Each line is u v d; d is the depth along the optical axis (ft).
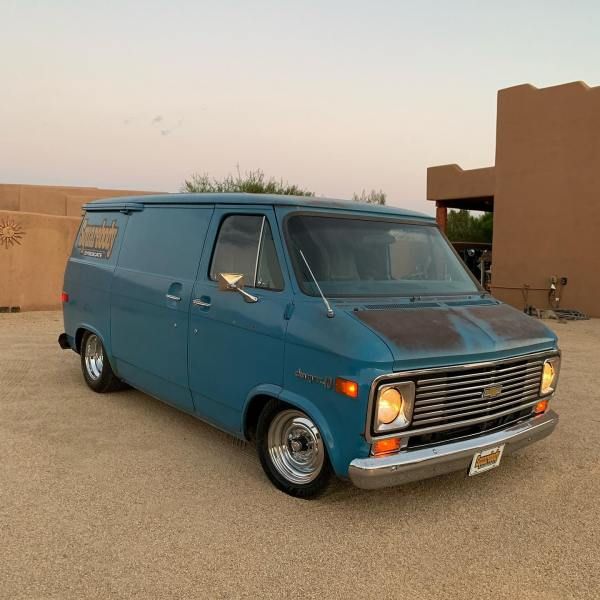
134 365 18.71
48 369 25.21
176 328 16.52
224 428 15.44
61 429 17.84
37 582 10.22
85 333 21.99
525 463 16.40
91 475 14.61
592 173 50.16
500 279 57.31
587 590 10.59
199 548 11.48
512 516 13.28
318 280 13.73
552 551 11.86
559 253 52.80
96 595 9.94
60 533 11.82
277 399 13.46
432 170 69.97
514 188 55.83
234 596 10.07
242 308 14.35
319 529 12.38
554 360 15.08
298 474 13.70
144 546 11.48
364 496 13.96
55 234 42.65
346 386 11.77
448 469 12.53
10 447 16.25
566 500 14.16
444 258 17.03
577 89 50.78
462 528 12.66
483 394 13.00
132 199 20.10
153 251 18.20
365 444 11.66
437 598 10.24
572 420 20.43
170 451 16.33
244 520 12.63
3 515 12.48
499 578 10.88
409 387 11.85
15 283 40.93
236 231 15.39
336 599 10.11
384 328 12.26
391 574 10.89
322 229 14.74
